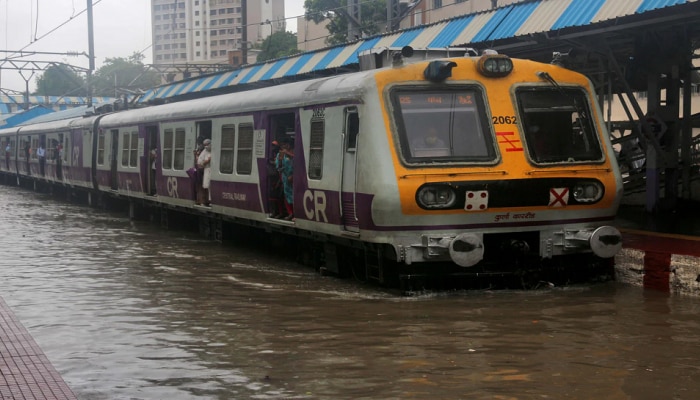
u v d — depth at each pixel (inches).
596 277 413.4
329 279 447.2
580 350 277.9
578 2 502.3
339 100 411.2
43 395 236.4
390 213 369.7
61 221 823.1
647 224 530.6
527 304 358.9
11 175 1651.1
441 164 373.4
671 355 269.9
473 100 391.2
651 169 597.6
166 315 352.5
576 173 390.6
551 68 409.4
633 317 328.8
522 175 380.5
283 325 327.9
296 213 467.8
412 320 330.0
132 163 822.5
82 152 1025.5
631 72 629.3
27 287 425.7
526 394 230.2
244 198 546.9
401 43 672.4
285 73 845.8
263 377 253.4
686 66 605.6
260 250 585.0
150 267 499.2
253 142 533.0
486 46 585.3
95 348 295.7
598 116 410.0
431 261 379.9
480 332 307.0
